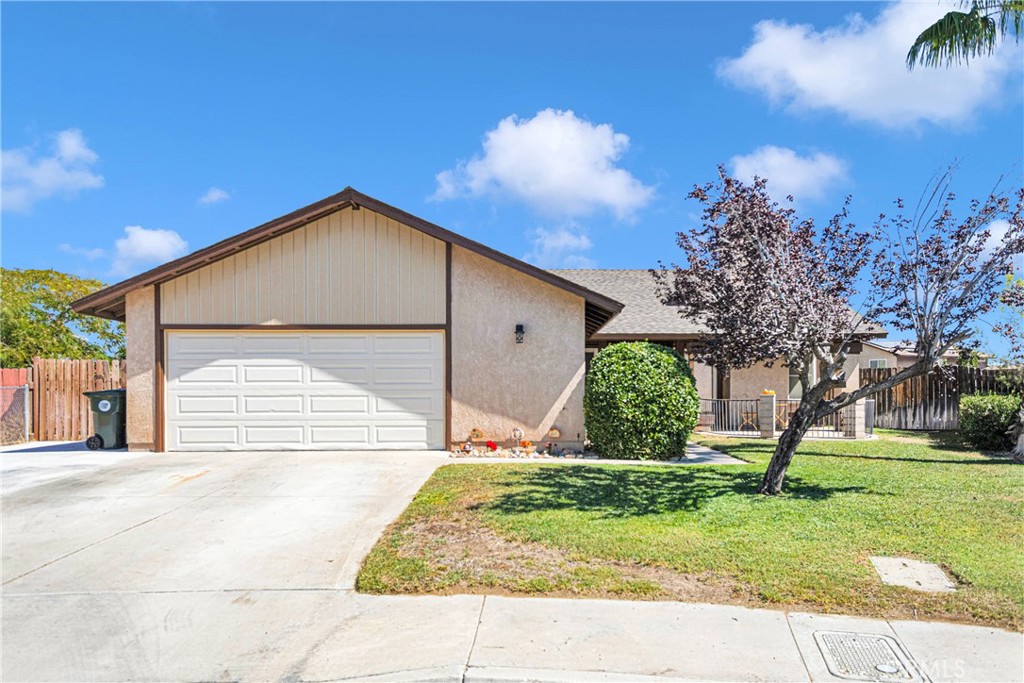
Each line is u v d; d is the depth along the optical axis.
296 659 3.83
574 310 11.87
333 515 7.05
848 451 12.01
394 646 3.93
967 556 5.42
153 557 5.72
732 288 7.77
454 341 11.81
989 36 10.16
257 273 11.72
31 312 21.75
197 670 3.71
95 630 4.26
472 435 11.68
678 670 3.58
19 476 9.34
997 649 3.85
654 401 10.82
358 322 11.76
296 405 11.72
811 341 7.63
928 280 7.60
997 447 12.27
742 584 4.81
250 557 5.70
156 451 11.57
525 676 3.51
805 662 3.68
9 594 4.88
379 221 11.82
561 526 6.27
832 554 5.45
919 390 17.31
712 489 8.05
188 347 11.71
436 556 5.48
